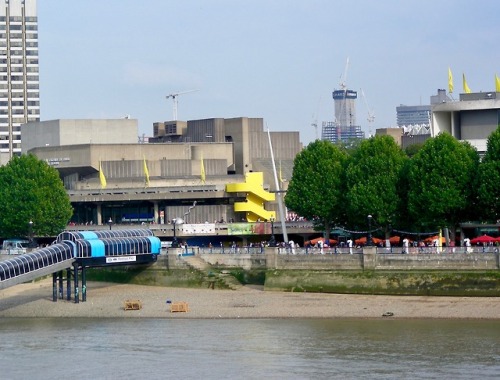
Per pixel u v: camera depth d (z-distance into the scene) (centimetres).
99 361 17850
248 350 18200
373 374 16188
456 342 18088
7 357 18425
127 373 16925
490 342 17988
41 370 17362
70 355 18400
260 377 16300
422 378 15838
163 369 17088
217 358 17688
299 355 17650
